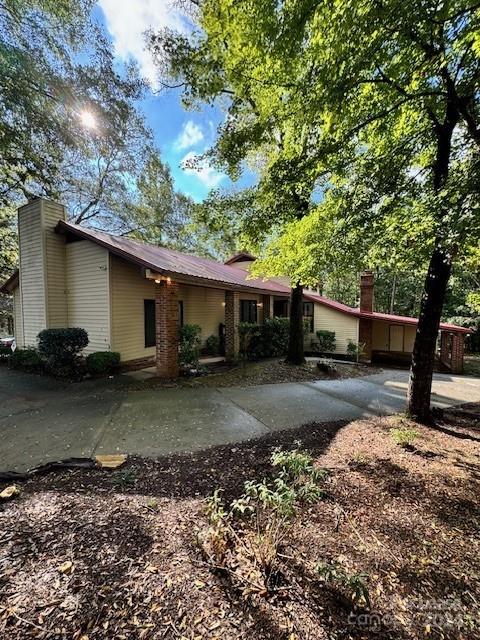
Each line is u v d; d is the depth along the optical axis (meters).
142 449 3.96
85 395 6.41
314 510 2.68
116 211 17.61
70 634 1.57
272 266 6.33
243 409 5.73
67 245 9.41
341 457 3.78
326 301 14.91
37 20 7.99
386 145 4.98
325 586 1.90
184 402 6.03
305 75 3.94
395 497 2.93
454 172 4.00
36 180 10.31
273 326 12.41
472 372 11.90
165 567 2.02
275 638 1.56
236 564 2.05
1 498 2.75
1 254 15.23
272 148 6.93
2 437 4.27
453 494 3.01
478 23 2.90
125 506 2.70
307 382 8.43
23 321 9.76
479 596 1.87
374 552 2.21
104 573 1.96
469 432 4.98
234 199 7.19
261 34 3.64
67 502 2.75
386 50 3.48
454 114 4.42
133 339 9.44
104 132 10.22
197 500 2.81
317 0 3.05
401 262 4.55
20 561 2.04
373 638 1.59
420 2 2.88
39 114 8.64
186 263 10.45
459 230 3.20
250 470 3.41
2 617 1.65
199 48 4.93
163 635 1.57
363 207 4.68
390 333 15.69
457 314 17.97
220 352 12.64
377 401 6.75
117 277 8.83
